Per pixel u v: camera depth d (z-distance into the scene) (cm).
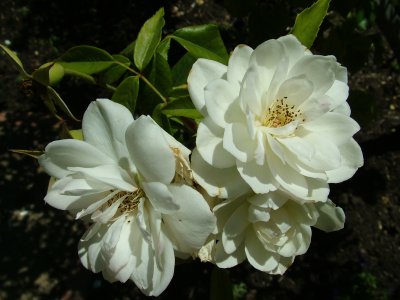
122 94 16
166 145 13
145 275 15
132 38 51
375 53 28
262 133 14
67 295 42
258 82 14
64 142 14
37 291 43
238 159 13
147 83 17
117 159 14
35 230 46
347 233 43
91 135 14
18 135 50
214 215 14
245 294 41
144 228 14
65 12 54
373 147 46
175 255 15
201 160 14
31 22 55
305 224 15
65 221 46
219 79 13
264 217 14
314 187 14
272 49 14
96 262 15
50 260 44
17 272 43
